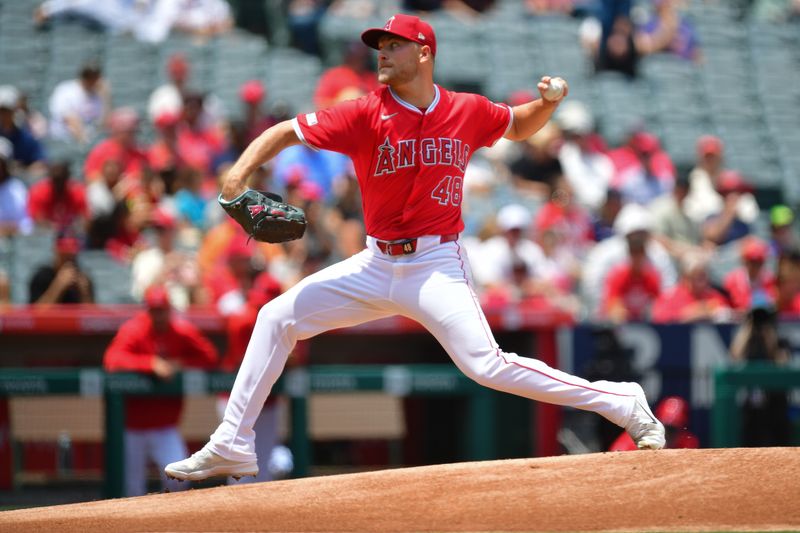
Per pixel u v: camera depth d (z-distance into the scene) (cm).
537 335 3300
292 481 1712
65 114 4528
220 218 3888
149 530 1477
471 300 1669
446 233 1673
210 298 3450
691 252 4000
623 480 1591
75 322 3122
